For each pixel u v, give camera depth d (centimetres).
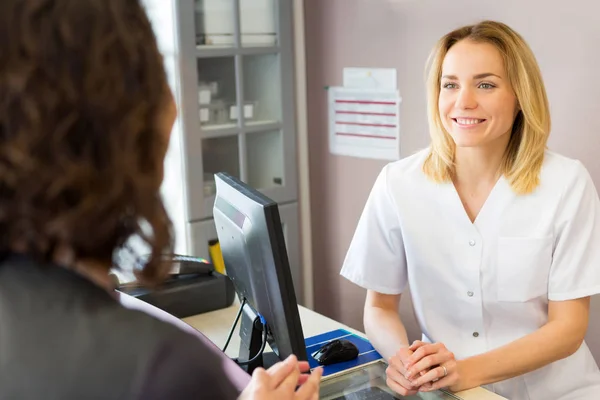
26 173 58
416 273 182
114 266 67
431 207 178
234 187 141
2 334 64
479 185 176
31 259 66
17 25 59
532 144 170
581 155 227
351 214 307
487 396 149
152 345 65
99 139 60
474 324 179
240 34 284
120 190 60
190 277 208
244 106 289
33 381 62
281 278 127
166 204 67
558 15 225
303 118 315
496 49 164
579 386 177
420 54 267
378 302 190
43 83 58
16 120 58
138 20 64
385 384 153
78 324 65
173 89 69
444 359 150
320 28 303
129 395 63
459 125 166
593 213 170
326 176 315
